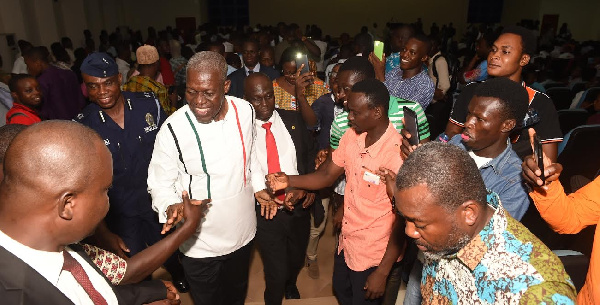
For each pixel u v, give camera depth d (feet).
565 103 18.15
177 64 20.68
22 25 27.73
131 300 4.10
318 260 10.73
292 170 7.66
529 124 5.79
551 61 27.07
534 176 3.97
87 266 3.45
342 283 7.02
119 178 7.39
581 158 9.69
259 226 7.45
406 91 9.70
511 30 6.64
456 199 2.91
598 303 4.02
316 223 8.71
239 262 6.95
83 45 37.27
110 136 7.20
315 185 6.66
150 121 7.57
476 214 2.99
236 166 6.25
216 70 5.54
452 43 46.91
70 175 2.74
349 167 6.02
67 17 35.06
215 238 6.44
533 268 2.87
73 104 14.71
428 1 58.29
